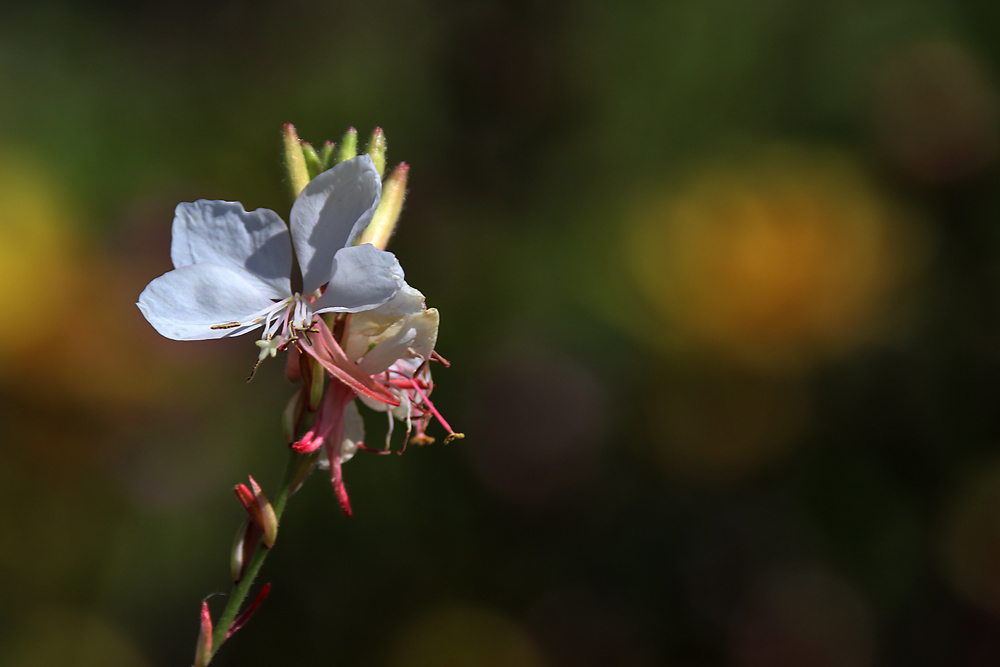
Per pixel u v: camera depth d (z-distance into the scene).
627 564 0.66
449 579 0.65
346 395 0.38
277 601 0.61
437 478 0.66
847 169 0.74
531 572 0.65
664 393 0.70
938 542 0.65
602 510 0.67
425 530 0.65
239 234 0.38
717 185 0.74
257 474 0.64
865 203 0.72
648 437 0.70
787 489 0.68
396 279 0.37
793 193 0.72
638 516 0.67
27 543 0.60
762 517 0.68
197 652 0.37
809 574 0.65
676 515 0.68
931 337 0.69
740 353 0.70
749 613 0.64
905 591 0.64
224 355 0.64
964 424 0.67
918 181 0.73
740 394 0.69
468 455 0.67
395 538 0.65
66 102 0.75
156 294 0.37
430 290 0.73
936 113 0.73
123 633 0.60
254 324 0.37
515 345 0.71
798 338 0.69
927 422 0.68
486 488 0.67
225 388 0.64
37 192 0.64
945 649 0.62
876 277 0.69
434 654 0.62
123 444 0.62
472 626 0.63
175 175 0.74
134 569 0.61
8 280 0.58
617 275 0.74
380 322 0.38
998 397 0.67
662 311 0.71
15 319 0.58
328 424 0.38
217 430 0.64
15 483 0.60
